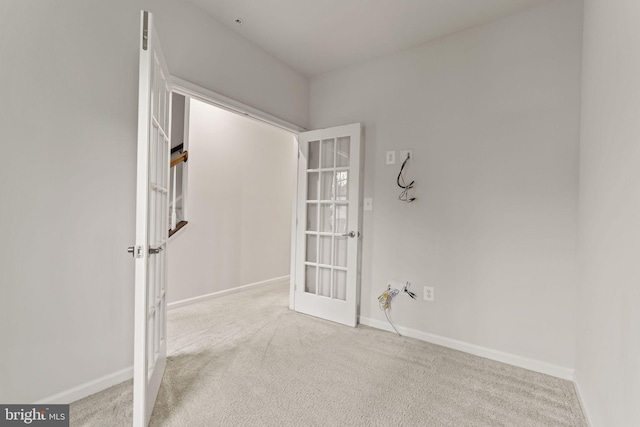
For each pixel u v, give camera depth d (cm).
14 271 141
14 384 142
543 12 207
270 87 284
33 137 145
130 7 182
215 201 368
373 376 194
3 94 136
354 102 298
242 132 402
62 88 154
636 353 98
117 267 179
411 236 262
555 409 164
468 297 234
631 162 108
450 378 194
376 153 283
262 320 295
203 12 224
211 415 153
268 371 198
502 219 221
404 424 150
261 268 431
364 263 288
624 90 116
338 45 266
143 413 133
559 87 201
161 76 172
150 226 146
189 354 220
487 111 227
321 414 156
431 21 229
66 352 159
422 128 258
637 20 105
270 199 445
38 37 146
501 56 222
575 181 195
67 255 158
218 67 236
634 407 98
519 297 214
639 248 99
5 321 139
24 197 144
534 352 208
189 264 341
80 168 162
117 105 176
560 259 200
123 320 182
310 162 324
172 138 333
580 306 181
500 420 154
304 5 216
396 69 273
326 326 281
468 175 235
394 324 270
